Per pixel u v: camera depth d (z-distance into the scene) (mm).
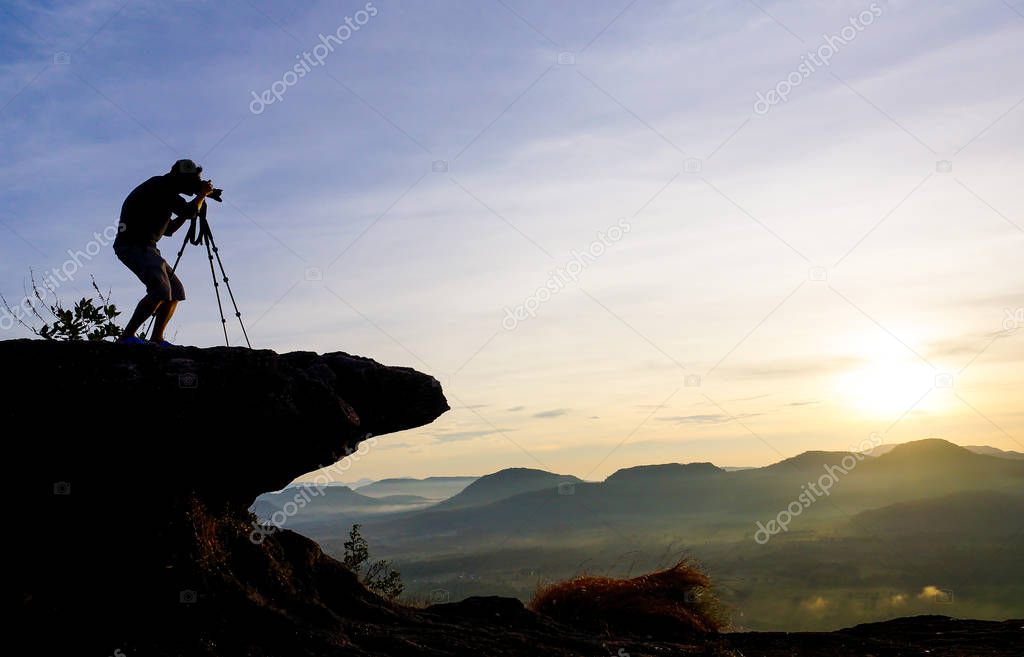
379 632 8289
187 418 8141
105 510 8062
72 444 7922
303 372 8984
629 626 11281
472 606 10328
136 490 8281
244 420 8367
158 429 8078
